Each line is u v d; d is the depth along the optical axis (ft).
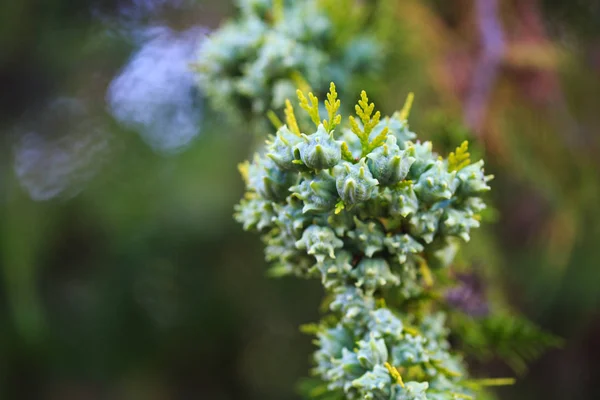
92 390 4.25
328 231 1.36
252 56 1.74
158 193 3.78
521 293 2.85
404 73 2.17
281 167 1.34
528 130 2.33
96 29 3.57
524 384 3.64
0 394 3.82
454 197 1.38
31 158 3.93
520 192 2.64
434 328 1.46
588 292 3.11
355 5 1.86
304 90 1.68
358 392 1.38
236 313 4.11
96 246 4.09
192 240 3.84
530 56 2.32
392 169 1.31
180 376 4.44
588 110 2.47
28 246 3.71
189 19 3.48
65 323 4.01
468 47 2.34
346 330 1.42
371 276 1.38
